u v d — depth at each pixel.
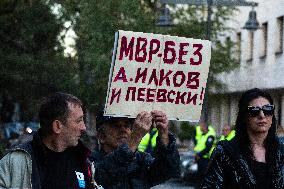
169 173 8.19
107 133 8.41
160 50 8.32
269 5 47.44
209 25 25.47
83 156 7.03
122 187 8.01
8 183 6.69
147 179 8.26
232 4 23.48
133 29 34.12
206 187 8.38
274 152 8.30
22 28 38.09
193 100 8.41
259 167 8.27
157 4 35.97
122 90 8.24
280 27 46.06
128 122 8.39
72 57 37.22
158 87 8.33
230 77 52.72
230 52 40.22
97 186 7.20
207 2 22.89
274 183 8.27
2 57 37.22
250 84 49.94
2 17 38.00
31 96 38.16
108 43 33.91
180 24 37.06
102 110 8.48
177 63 8.38
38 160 6.79
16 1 38.00
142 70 8.28
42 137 6.90
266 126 8.30
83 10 34.25
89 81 34.97
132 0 33.97
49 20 37.91
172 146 8.13
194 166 34.34
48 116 6.86
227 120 55.59
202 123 27.70
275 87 45.94
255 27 30.44
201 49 8.41
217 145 8.40
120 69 8.23
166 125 8.12
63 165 6.91
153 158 8.35
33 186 6.70
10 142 27.25
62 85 36.78
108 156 7.83
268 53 47.44
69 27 37.25
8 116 49.88
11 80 37.75
